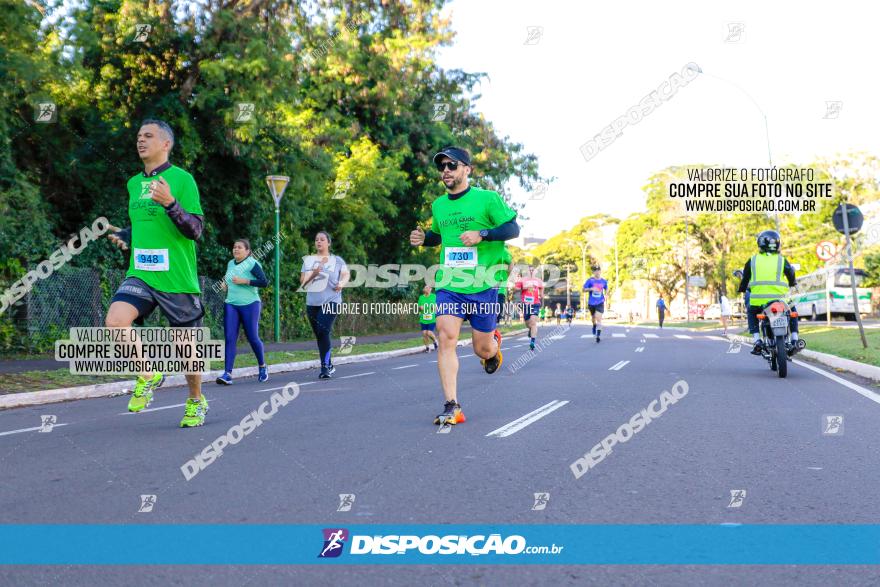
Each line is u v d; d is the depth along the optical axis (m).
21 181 13.67
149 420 6.90
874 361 11.62
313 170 20.11
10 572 3.02
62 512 3.82
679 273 58.41
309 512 3.83
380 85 24.72
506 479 4.53
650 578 2.97
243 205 20.06
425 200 29.44
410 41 23.70
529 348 17.55
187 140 16.39
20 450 5.41
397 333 29.91
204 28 16.42
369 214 25.84
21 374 10.12
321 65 22.38
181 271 5.88
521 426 6.44
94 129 16.56
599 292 21.12
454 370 6.59
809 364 13.62
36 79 13.01
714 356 15.43
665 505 3.98
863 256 43.84
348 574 3.01
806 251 44.38
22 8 12.10
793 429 6.34
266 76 16.62
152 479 4.51
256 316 10.64
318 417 7.00
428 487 4.33
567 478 4.56
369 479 4.52
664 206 51.91
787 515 3.80
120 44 16.20
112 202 16.62
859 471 4.78
